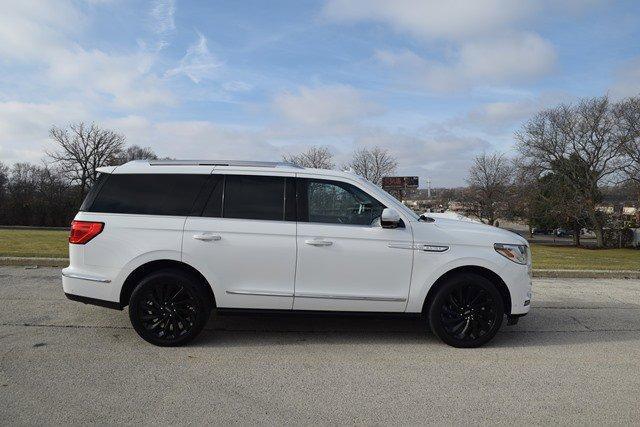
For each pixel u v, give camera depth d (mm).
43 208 65188
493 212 58531
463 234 5273
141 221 5035
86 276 5043
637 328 6312
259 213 5125
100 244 5031
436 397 3969
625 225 48094
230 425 3406
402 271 5156
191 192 5156
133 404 3684
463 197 60469
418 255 5160
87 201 5180
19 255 9852
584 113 46250
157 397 3818
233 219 5078
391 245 5133
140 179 5203
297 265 5055
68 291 5098
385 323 6137
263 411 3637
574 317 6859
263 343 5238
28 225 65625
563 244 54031
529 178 49812
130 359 4633
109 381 4098
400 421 3539
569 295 8492
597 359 5023
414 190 60469
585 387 4250
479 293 5238
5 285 7582
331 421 3510
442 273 5184
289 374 4383
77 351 4805
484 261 5215
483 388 4180
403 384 4223
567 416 3676
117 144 66875
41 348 4859
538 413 3717
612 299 8188
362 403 3820
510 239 5355
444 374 4480
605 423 3576
